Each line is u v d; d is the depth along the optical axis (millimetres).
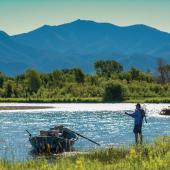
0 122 111750
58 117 129625
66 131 67188
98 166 29250
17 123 108375
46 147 57812
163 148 39875
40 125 102562
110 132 84250
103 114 142000
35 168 30969
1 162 35719
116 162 36625
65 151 57469
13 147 62625
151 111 155875
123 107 184625
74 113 147375
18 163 35000
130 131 86125
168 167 27703
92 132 84625
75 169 27609
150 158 30734
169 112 136625
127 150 45750
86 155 44906
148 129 89188
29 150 59219
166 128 91375
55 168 29453
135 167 28125
